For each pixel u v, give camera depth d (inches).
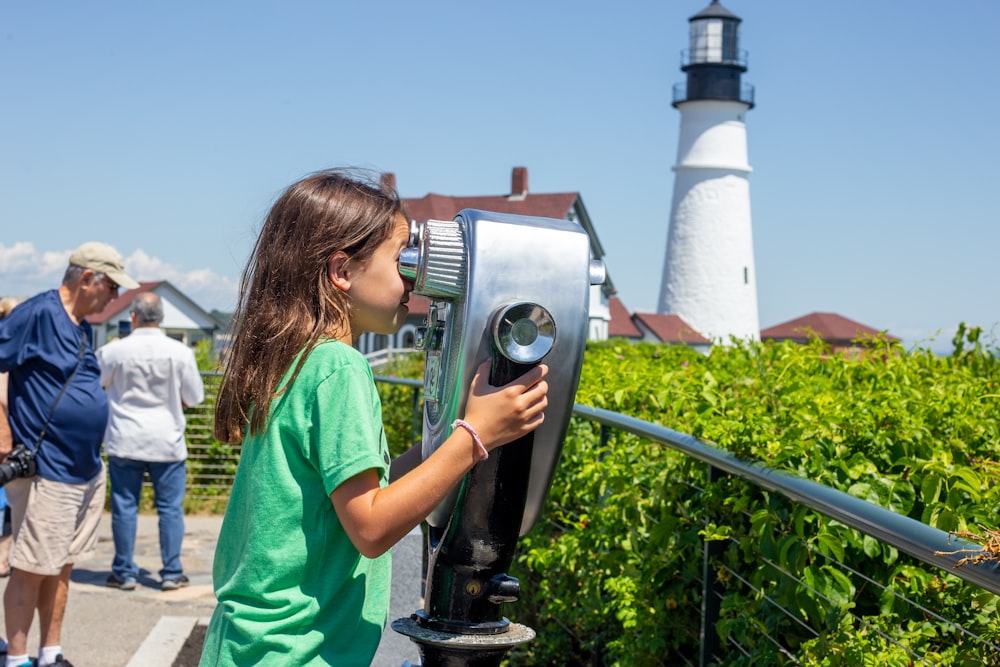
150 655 188.7
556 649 171.0
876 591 104.2
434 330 77.4
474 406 68.4
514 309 67.5
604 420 140.7
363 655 72.7
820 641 96.7
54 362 176.6
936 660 91.7
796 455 109.7
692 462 128.8
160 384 254.8
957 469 102.6
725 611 116.5
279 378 73.4
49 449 175.9
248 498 73.3
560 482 174.6
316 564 72.4
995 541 64.9
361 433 70.4
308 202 76.1
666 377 169.0
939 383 160.4
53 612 182.7
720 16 1750.7
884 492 109.7
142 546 310.7
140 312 253.0
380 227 76.2
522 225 70.3
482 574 75.2
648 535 138.8
